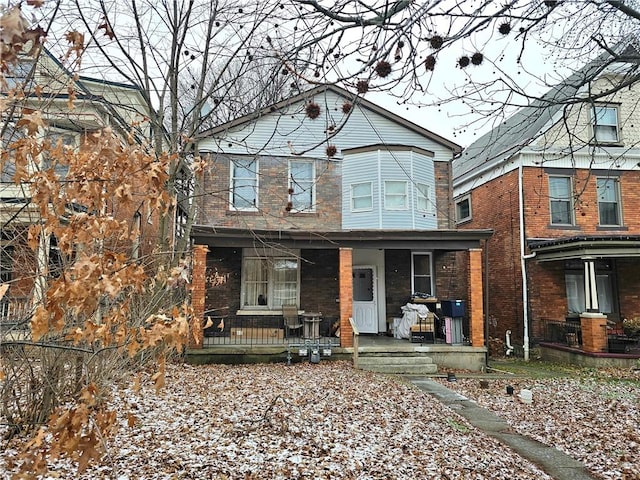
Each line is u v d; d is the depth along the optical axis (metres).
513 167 15.37
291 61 3.62
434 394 8.95
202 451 5.12
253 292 13.72
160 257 5.43
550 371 11.97
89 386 2.21
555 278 14.71
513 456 5.61
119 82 10.24
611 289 14.88
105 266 2.22
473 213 18.09
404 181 13.90
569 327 13.95
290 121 14.27
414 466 5.05
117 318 2.56
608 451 5.89
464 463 5.23
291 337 13.23
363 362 11.31
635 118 15.11
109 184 2.47
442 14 3.26
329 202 14.29
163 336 2.32
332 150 3.88
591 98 4.41
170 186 7.84
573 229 14.84
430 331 12.88
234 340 12.48
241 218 12.65
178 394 7.72
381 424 6.55
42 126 2.17
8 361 4.61
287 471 4.69
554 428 6.91
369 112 14.84
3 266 4.56
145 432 5.65
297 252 13.90
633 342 12.76
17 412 4.95
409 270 14.73
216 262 13.49
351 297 12.18
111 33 6.11
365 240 12.34
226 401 7.37
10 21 1.54
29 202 3.47
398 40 3.25
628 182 15.14
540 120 15.11
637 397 9.10
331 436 5.87
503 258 15.78
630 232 14.94
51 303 1.97
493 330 16.25
